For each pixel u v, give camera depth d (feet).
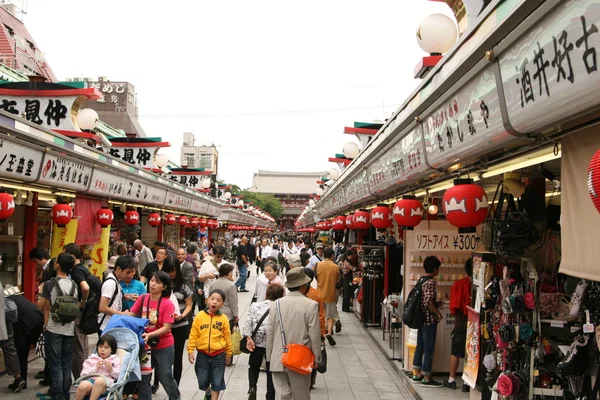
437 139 16.87
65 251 23.58
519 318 17.16
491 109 12.13
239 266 61.26
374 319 41.09
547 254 18.74
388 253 36.96
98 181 32.96
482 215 15.57
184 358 30.91
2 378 25.59
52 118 34.12
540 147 12.71
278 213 296.10
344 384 26.27
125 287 23.68
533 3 9.31
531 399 16.76
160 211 58.49
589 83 8.14
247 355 31.99
